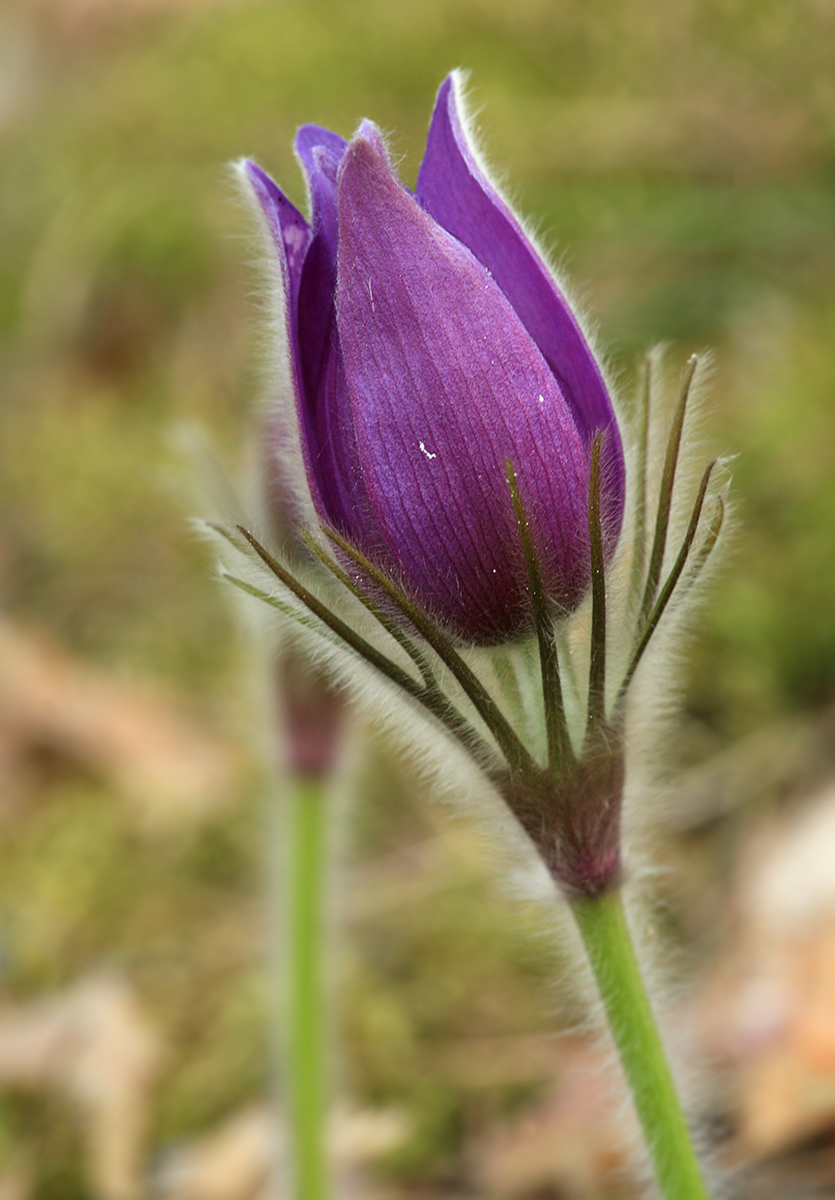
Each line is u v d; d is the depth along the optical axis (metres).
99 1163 0.39
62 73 0.83
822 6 0.63
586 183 0.62
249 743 0.51
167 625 0.56
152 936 0.46
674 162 0.62
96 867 0.49
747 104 0.63
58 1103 0.41
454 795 0.31
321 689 0.35
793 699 0.47
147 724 0.52
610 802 0.30
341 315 0.29
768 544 0.49
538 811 0.30
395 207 0.29
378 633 0.30
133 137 0.73
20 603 0.58
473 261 0.29
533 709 0.30
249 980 0.44
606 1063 0.32
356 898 0.45
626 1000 0.30
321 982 0.36
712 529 0.30
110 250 0.69
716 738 0.47
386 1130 0.38
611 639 0.30
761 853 0.42
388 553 0.29
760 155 0.61
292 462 0.30
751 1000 0.39
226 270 0.66
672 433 0.29
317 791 0.36
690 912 0.43
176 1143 0.40
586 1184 0.38
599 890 0.30
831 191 0.59
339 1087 0.39
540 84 0.67
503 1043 0.41
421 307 0.29
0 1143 0.40
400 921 0.44
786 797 0.44
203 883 0.48
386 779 0.48
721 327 0.56
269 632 0.35
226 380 0.62
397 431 0.29
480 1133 0.39
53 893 0.48
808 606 0.48
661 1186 0.30
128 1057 0.41
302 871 0.36
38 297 0.70
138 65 0.77
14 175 0.77
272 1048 0.42
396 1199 0.38
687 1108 0.32
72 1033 0.42
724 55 0.65
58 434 0.64
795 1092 0.37
